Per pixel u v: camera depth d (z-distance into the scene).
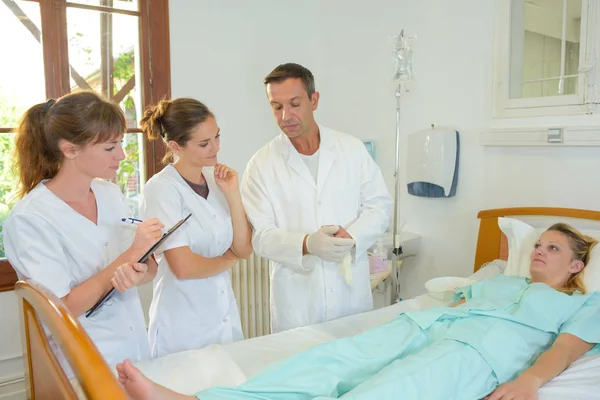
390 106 2.74
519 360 1.40
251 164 1.80
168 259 1.47
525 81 2.16
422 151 2.47
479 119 2.32
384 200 1.78
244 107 2.88
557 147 2.04
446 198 2.50
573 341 1.42
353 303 1.77
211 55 2.73
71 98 1.12
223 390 1.12
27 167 1.21
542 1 2.07
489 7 2.23
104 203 1.33
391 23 2.68
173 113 1.45
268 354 1.45
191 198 1.54
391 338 1.42
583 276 1.70
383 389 1.14
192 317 1.57
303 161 1.72
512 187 2.22
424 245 2.64
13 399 2.32
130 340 1.36
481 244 2.22
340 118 3.05
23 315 1.10
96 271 1.26
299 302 1.70
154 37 2.56
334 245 1.46
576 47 1.97
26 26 2.28
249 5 2.84
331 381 1.21
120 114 1.17
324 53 3.10
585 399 1.23
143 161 2.62
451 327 1.45
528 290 1.62
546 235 1.77
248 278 2.75
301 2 3.04
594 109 1.91
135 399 1.03
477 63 2.30
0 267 2.27
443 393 1.22
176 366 1.37
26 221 1.13
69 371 1.00
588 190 1.96
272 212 1.72
